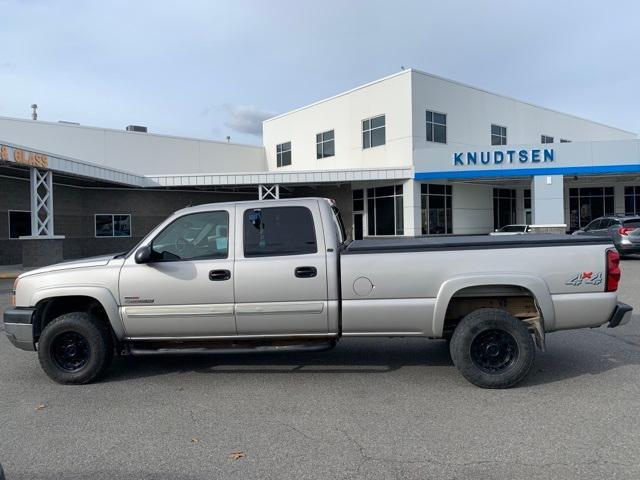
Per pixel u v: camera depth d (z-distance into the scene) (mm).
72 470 3723
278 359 6703
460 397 5148
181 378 5969
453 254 5410
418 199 26859
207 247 5715
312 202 5707
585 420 4484
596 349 6922
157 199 28422
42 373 6254
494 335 5410
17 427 4543
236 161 35438
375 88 28500
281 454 3928
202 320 5590
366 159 29172
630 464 3668
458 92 28844
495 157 26016
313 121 32750
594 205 35000
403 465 3719
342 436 4242
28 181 23359
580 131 38531
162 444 4145
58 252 19359
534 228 25016
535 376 5793
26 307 5824
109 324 5934
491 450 3932
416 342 7531
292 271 5496
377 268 5441
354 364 6406
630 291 12062
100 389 5605
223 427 4477
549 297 5344
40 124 27266
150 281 5609
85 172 20969
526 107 33250
